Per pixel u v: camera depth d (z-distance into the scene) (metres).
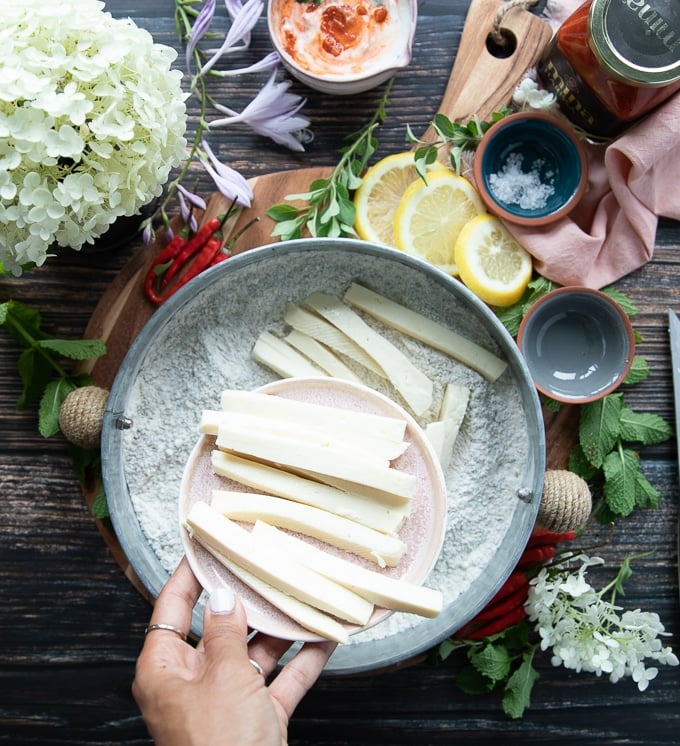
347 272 1.26
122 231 1.26
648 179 1.25
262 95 1.23
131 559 1.12
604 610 1.20
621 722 1.33
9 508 1.31
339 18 1.27
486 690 1.29
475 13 1.29
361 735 1.33
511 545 1.14
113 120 0.99
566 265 1.26
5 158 0.96
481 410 1.25
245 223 1.30
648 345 1.33
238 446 1.02
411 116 1.33
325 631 0.97
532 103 1.26
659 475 1.33
